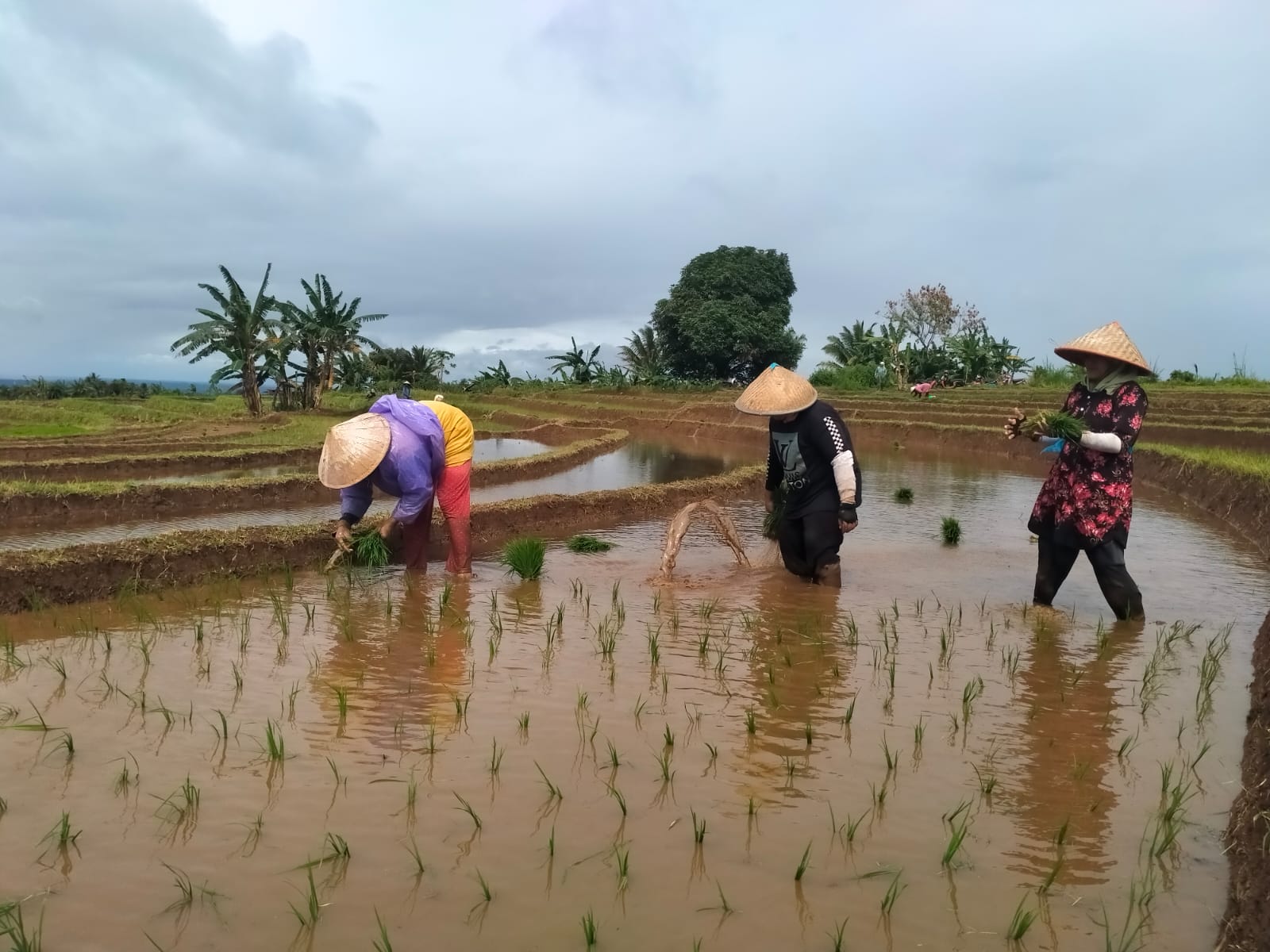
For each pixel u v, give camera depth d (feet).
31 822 10.74
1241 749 13.24
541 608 20.99
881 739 13.44
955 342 141.49
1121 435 19.48
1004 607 21.48
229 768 12.20
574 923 8.87
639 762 12.51
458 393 177.99
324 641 18.20
